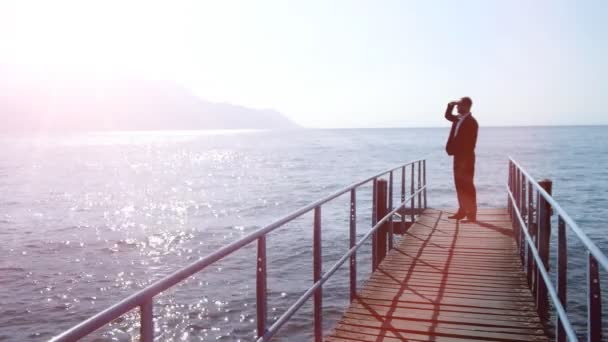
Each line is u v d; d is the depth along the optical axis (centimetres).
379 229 837
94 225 2927
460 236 912
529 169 5838
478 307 537
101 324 163
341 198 3744
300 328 1265
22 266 1978
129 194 4434
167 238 2523
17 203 3909
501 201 3450
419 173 1192
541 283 517
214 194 4272
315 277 442
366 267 1806
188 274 223
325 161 7975
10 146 18300
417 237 907
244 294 1558
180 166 7919
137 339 1256
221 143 19350
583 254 1812
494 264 717
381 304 549
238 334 1275
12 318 1414
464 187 1021
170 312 1421
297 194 4084
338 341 450
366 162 7538
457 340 450
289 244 2180
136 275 1861
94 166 8200
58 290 1670
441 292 590
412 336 461
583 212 2828
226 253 259
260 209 3391
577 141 15750
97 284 1744
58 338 146
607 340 1094
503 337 453
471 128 986
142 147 16550
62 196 4328
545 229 514
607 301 1295
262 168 7000
